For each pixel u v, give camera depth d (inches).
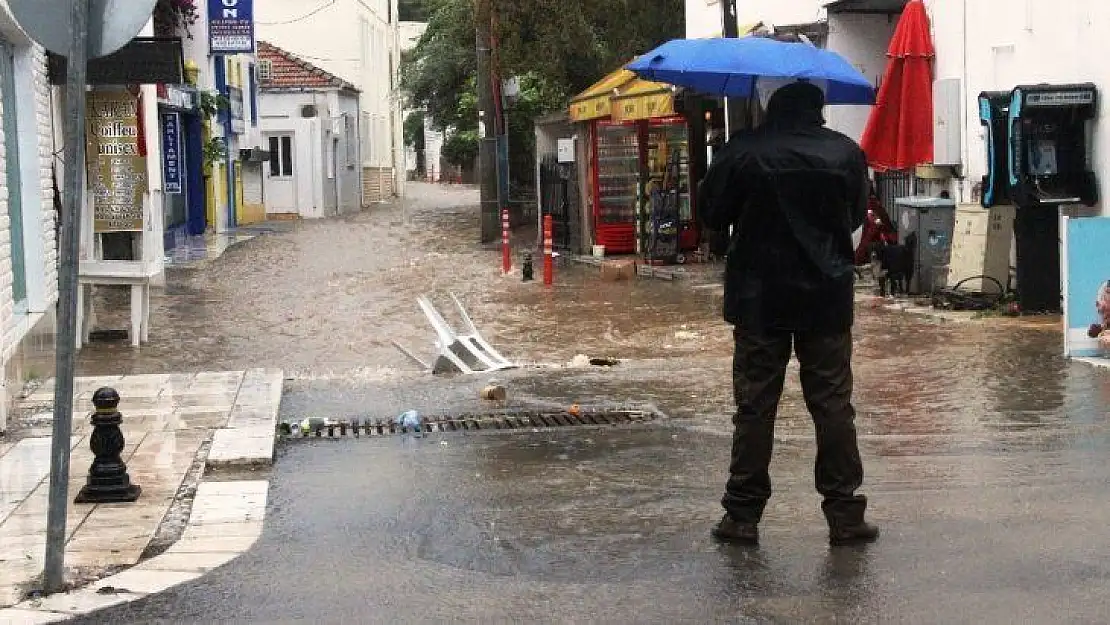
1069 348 533.3
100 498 330.3
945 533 281.7
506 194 1455.5
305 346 719.1
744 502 279.4
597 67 1475.1
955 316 693.3
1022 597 237.5
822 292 269.0
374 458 384.8
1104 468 341.4
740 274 274.2
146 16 259.4
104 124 729.0
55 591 258.7
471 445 401.7
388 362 653.3
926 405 447.8
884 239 854.5
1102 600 234.5
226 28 1568.7
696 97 940.6
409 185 3366.1
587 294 943.0
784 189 267.4
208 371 612.4
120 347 717.3
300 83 2044.8
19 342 495.8
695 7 1255.5
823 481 277.6
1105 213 653.9
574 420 441.4
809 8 989.8
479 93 1424.7
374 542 291.6
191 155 1529.3
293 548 288.4
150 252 737.0
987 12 760.3
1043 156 659.4
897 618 228.7
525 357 655.1
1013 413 426.3
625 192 1205.1
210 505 327.6
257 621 238.8
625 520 303.9
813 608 235.5
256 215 1910.7
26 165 545.3
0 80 477.4
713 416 441.4
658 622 231.0
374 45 2491.4
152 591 257.6
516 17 1368.1
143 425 430.0
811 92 275.4
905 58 815.7
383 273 1135.0
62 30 255.3
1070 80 681.0
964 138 790.5
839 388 274.8
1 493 339.9
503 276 1087.6
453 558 277.0
